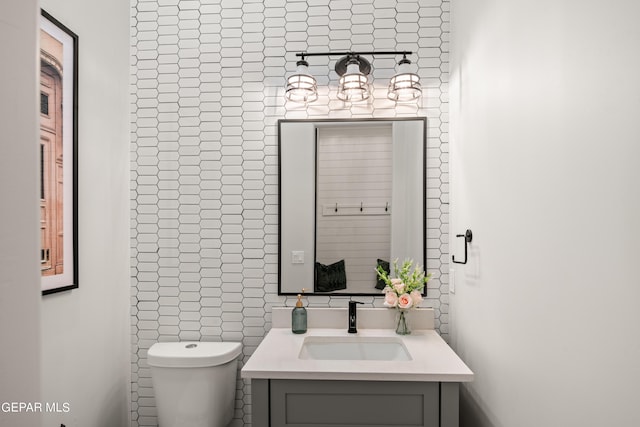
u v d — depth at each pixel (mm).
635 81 626
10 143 327
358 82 1741
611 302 693
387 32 1897
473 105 1505
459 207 1688
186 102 1930
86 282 1592
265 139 1919
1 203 323
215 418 1696
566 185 842
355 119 1881
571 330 826
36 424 341
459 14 1705
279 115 1920
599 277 727
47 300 1379
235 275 1909
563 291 857
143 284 1917
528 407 1032
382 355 1682
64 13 1462
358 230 1875
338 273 1879
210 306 1911
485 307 1361
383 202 1872
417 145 1868
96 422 1659
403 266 1773
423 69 1886
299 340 1642
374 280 1867
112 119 1782
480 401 1411
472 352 1503
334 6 1912
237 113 1922
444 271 1861
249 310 1903
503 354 1199
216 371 1694
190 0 1940
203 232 1912
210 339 1907
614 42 679
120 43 1854
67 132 1460
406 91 1836
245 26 1930
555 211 889
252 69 1928
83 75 1576
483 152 1388
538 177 974
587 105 764
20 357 332
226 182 1916
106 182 1734
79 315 1548
